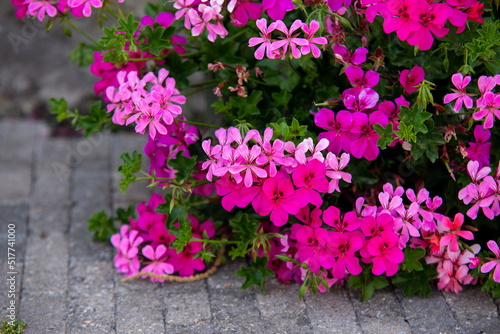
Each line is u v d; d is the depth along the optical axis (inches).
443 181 65.5
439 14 60.6
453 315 63.4
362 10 63.2
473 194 61.9
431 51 63.4
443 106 63.1
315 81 65.6
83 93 84.8
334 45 62.2
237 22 63.1
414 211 62.1
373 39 64.4
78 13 64.9
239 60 66.0
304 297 64.9
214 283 66.3
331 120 61.9
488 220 65.2
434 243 62.8
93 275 67.1
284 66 65.4
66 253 68.9
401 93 62.7
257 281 64.7
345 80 65.1
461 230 63.5
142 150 79.7
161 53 66.0
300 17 64.3
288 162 61.2
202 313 63.9
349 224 61.9
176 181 63.9
